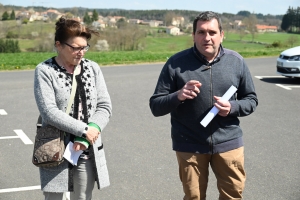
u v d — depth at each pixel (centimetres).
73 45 316
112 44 5222
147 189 521
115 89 1295
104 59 2423
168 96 347
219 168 366
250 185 536
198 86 335
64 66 330
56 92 323
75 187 337
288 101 1120
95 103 338
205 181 371
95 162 331
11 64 2178
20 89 1282
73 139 328
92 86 336
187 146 361
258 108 1027
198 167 363
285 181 552
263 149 695
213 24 342
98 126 326
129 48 5291
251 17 6875
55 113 315
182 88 339
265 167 606
